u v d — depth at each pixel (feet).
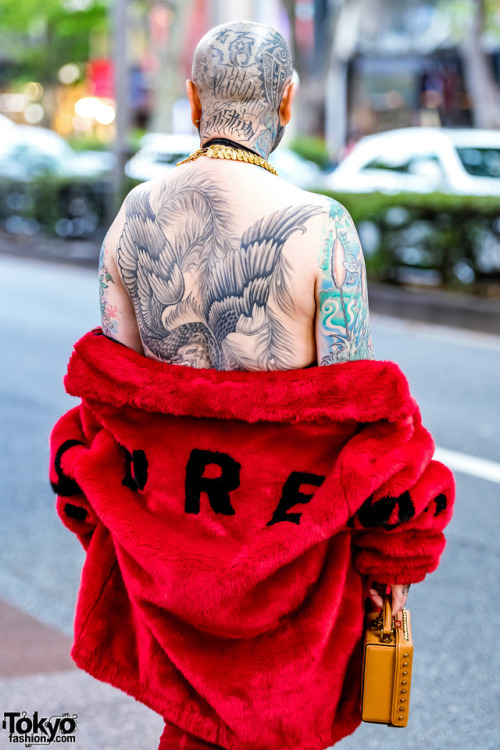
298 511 5.00
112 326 5.76
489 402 21.48
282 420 4.93
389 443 4.98
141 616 5.22
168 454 5.19
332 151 82.23
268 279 5.09
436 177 40.93
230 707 5.05
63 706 9.12
